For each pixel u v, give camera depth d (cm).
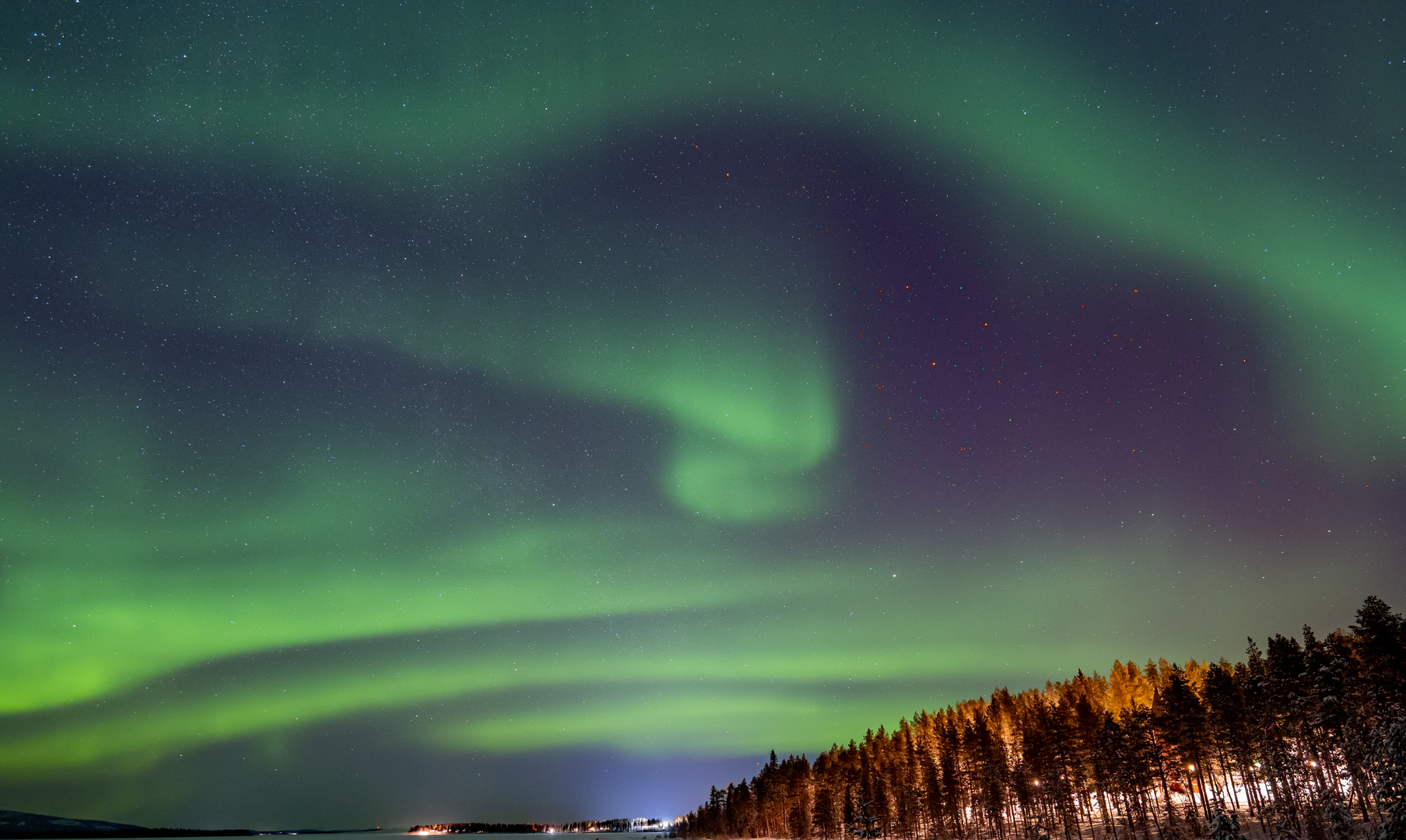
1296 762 5328
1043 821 7812
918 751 9675
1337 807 4362
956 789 8500
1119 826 7194
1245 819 6031
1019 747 8588
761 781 15038
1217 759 6359
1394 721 3691
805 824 12419
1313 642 5119
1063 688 10438
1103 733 6669
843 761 11456
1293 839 4956
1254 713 5638
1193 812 6269
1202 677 7744
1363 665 4706
